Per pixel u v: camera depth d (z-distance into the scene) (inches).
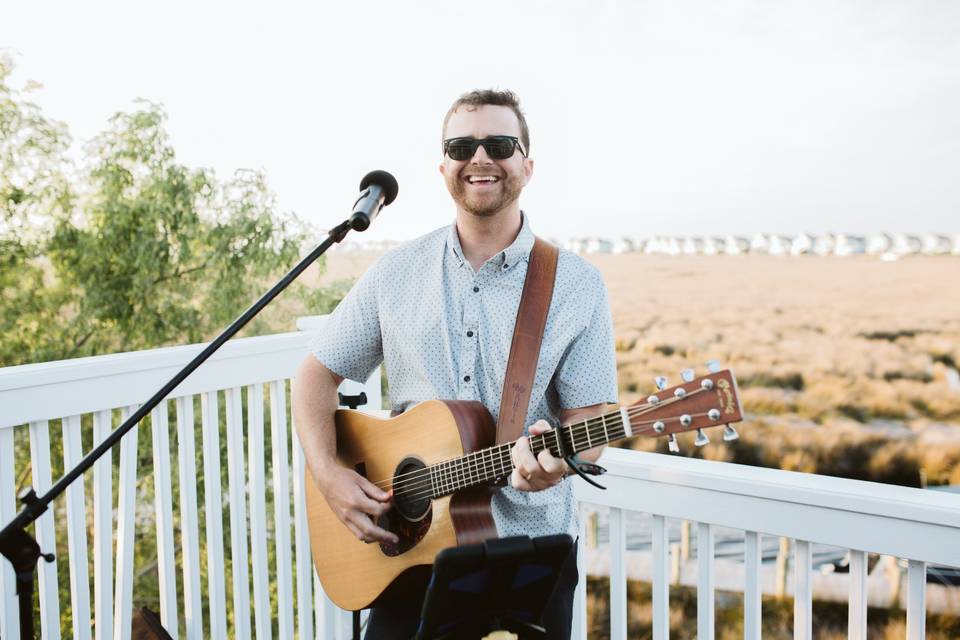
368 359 77.7
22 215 378.3
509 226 68.7
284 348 98.2
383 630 71.1
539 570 44.7
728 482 69.4
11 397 71.8
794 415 812.0
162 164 386.9
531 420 67.3
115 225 374.9
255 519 97.3
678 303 882.8
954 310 767.1
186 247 388.5
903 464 753.0
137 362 81.6
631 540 580.4
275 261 385.7
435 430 66.2
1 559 75.8
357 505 69.4
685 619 510.9
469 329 68.2
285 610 100.1
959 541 58.9
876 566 481.7
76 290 391.9
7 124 363.6
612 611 78.6
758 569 70.2
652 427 52.1
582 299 67.1
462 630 45.1
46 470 76.4
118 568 84.6
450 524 64.2
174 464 331.0
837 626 486.0
